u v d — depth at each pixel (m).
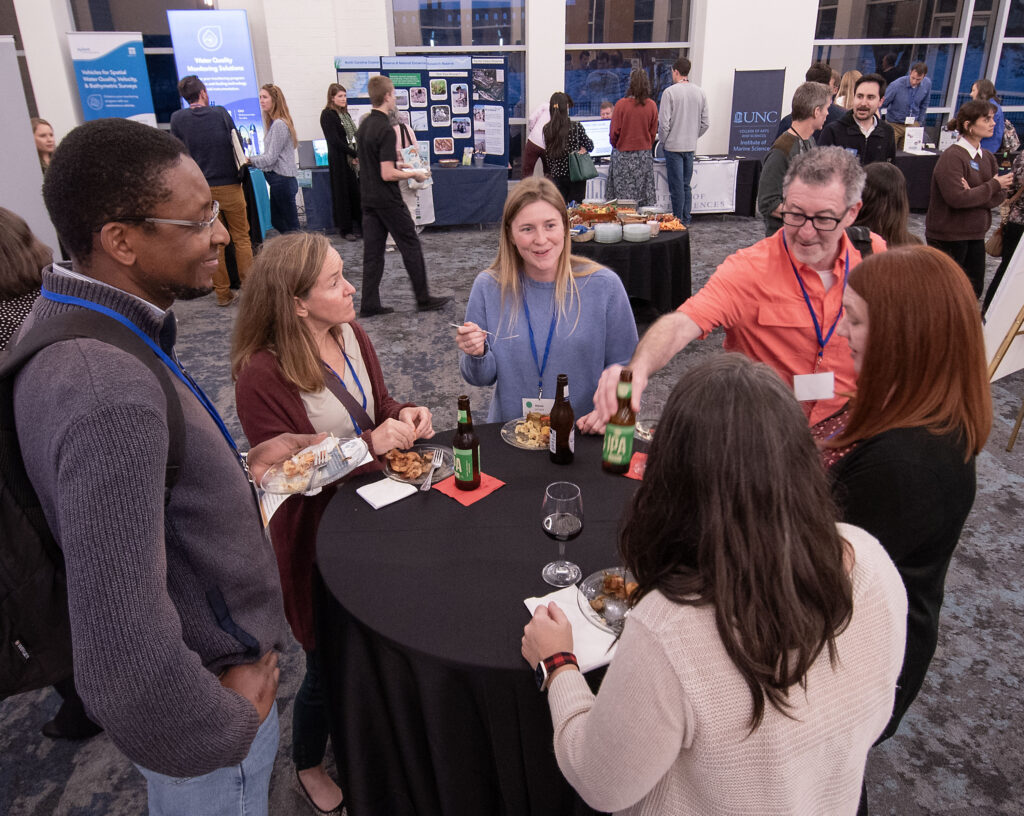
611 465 1.60
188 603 0.89
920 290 1.01
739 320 1.81
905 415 1.04
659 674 0.67
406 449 1.74
